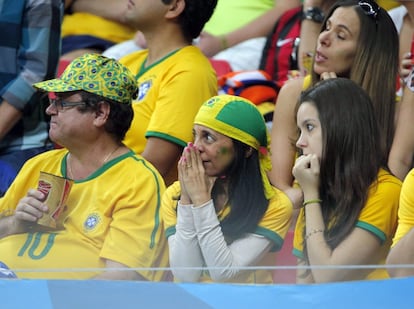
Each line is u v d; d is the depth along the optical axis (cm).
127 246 1220
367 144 1181
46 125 1577
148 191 1248
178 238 1171
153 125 1424
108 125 1287
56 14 1571
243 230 1179
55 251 1238
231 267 1075
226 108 1198
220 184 1198
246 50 1803
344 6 1384
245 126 1192
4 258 1240
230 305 906
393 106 1363
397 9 1686
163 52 1498
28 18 1559
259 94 1602
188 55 1478
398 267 975
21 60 1562
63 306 920
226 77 1623
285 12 1855
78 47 1914
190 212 1166
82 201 1261
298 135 1351
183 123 1422
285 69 1727
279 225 1188
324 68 1389
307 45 1641
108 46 1928
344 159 1176
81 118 1281
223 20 1869
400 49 1575
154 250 1227
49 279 980
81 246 1241
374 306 884
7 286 962
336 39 1379
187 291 929
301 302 901
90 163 1288
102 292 941
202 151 1191
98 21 1936
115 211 1245
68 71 1301
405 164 1347
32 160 1338
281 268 1001
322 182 1177
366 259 1156
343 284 924
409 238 1098
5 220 1280
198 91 1445
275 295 913
